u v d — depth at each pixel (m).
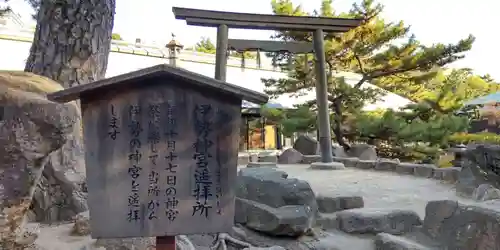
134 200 2.42
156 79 2.46
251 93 2.46
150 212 2.43
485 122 17.78
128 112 2.43
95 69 5.21
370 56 12.80
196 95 2.50
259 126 16.61
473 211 3.45
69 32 5.03
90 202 2.38
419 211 5.25
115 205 2.40
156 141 2.45
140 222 2.41
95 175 2.39
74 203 4.38
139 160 2.43
